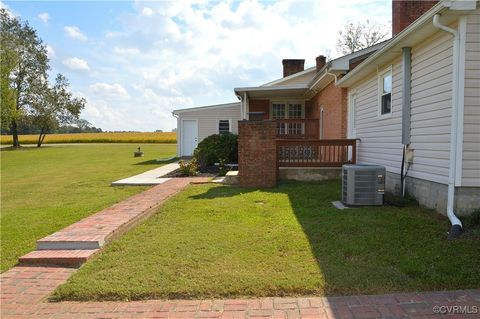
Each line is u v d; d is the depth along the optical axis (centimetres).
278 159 973
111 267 365
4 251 440
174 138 5619
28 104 3903
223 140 1375
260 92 1532
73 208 697
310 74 1791
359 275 328
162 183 991
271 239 439
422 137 602
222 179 1040
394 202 622
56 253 402
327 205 636
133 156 2425
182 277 335
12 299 311
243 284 316
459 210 495
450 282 311
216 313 276
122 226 491
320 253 389
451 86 505
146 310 285
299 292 305
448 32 497
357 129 993
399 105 696
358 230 464
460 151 491
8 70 3394
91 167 1700
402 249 391
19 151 3309
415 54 627
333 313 270
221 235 461
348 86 1076
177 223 535
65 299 307
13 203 791
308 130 1474
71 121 4181
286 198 713
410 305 279
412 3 838
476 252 375
